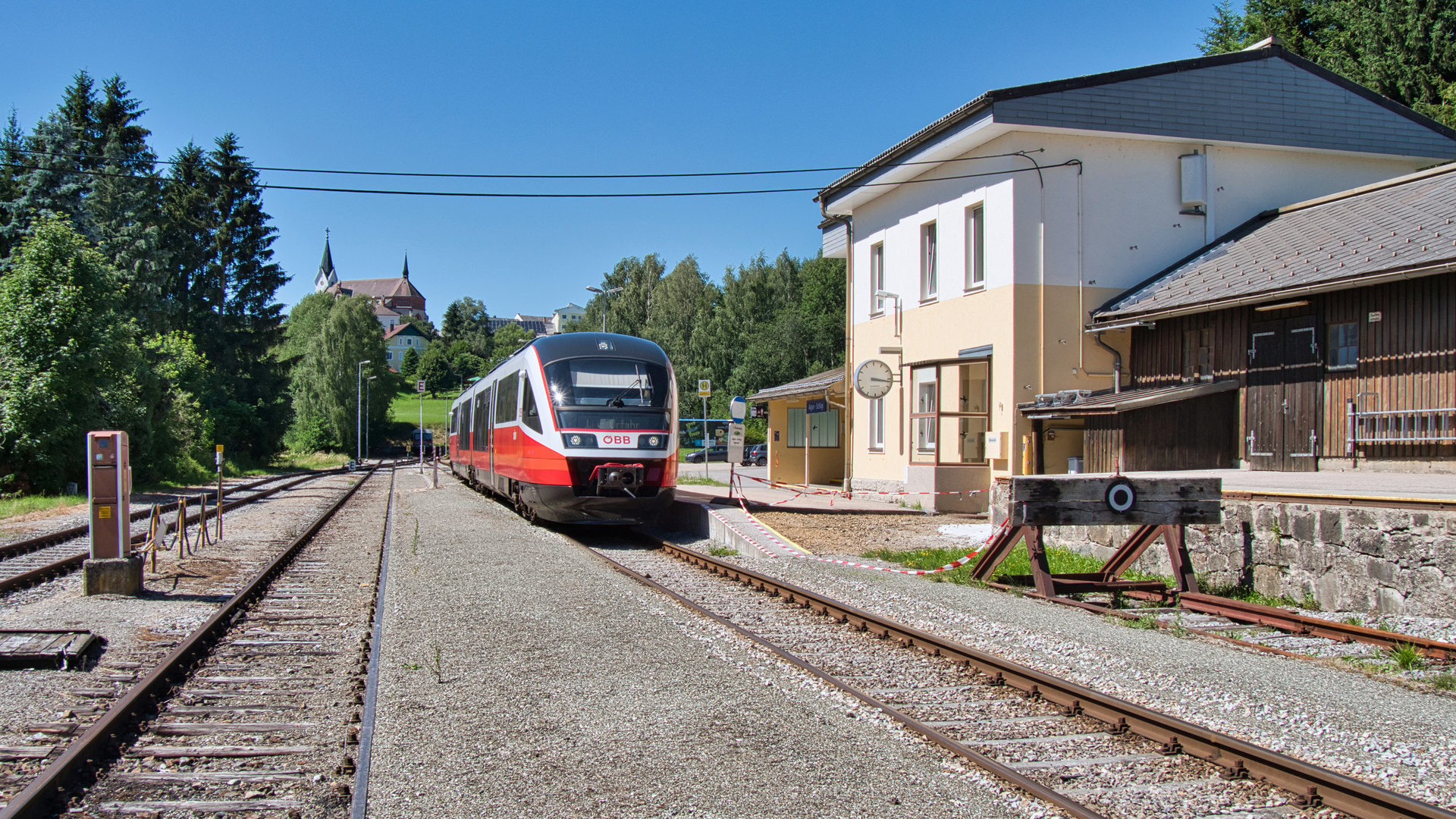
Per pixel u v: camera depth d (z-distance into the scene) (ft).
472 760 16.48
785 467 102.17
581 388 54.03
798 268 261.03
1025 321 60.75
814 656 24.79
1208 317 54.95
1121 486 33.73
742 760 16.63
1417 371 42.73
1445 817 13.16
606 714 19.21
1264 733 18.38
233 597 32.71
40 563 41.55
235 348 184.14
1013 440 60.44
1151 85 61.77
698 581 37.83
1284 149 64.90
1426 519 29.04
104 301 86.38
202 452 132.26
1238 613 30.04
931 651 25.08
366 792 14.93
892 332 77.00
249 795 14.97
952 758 16.84
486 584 35.04
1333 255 48.49
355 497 90.74
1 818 13.06
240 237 189.78
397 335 546.26
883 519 59.93
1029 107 59.31
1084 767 16.51
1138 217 62.80
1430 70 97.45
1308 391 48.32
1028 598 34.22
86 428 86.12
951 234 68.39
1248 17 121.80
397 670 22.52
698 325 232.12
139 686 19.80
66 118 155.02
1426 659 24.09
